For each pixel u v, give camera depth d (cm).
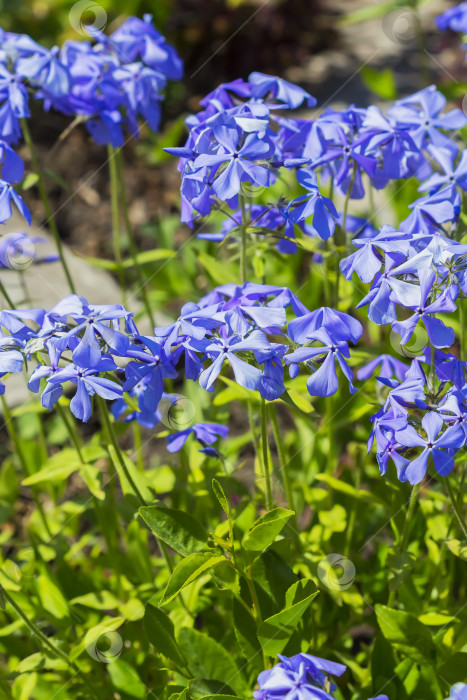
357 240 196
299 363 199
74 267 494
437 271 188
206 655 229
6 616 304
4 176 246
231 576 215
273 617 199
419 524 291
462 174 234
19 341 196
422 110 260
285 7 751
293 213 215
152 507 209
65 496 387
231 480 255
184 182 204
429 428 184
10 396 407
